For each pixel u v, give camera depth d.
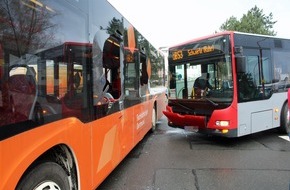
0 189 2.41
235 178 5.69
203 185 5.34
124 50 6.05
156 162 6.83
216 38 8.26
